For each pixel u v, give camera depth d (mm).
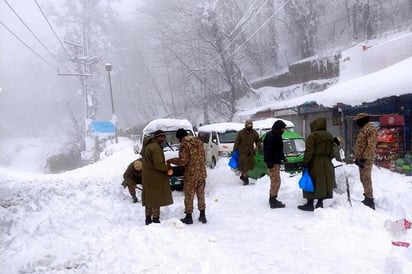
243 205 7859
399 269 4090
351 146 13617
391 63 15055
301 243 5273
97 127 34156
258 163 10547
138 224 6812
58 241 5797
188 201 6582
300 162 10039
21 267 4812
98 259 4832
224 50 37594
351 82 14211
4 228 7094
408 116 10797
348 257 4695
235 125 15484
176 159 6535
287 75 38344
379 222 5730
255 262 4645
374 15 35031
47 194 10586
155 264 4562
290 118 21891
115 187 10820
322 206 7020
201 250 4930
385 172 10156
